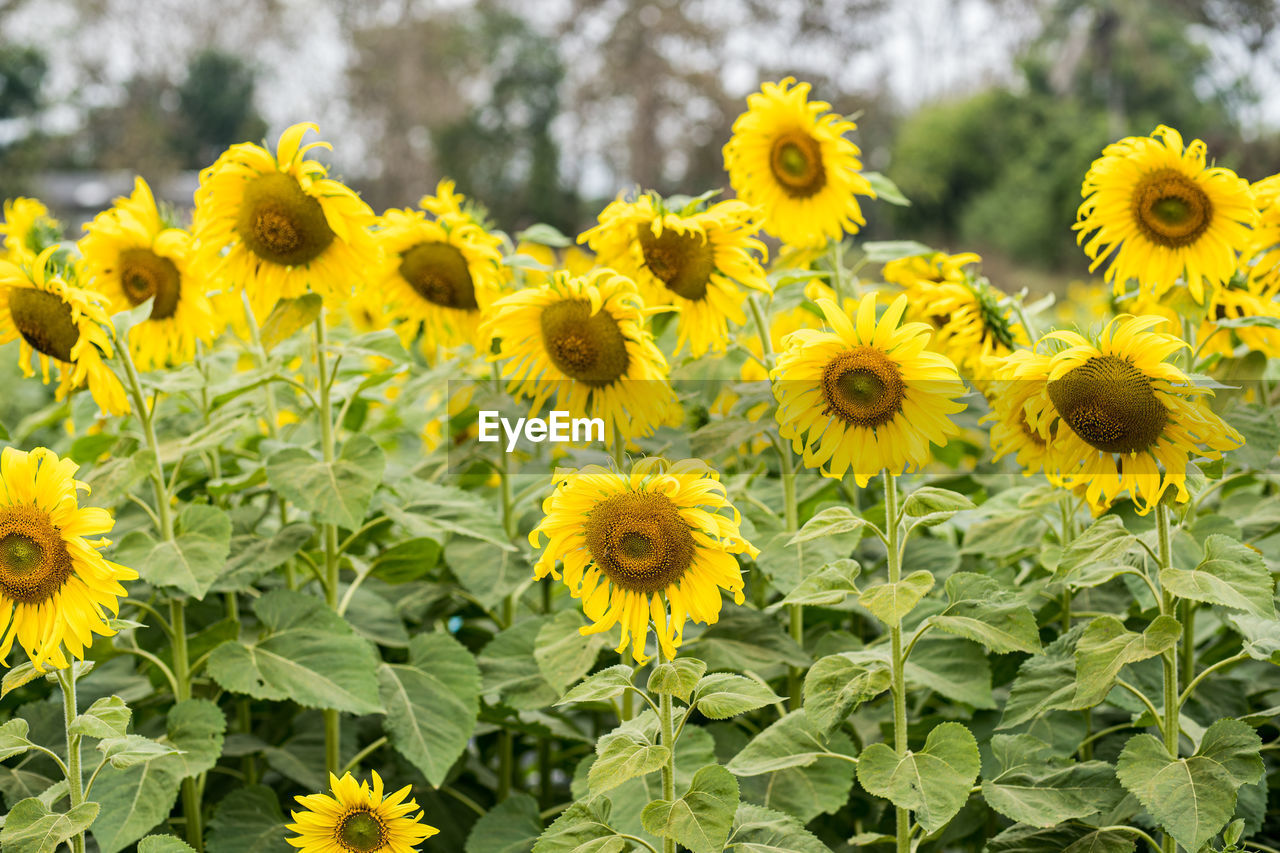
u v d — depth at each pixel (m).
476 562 3.00
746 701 1.94
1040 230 28.95
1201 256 2.56
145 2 39.75
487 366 3.31
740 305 2.76
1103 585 2.79
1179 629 2.00
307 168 2.62
